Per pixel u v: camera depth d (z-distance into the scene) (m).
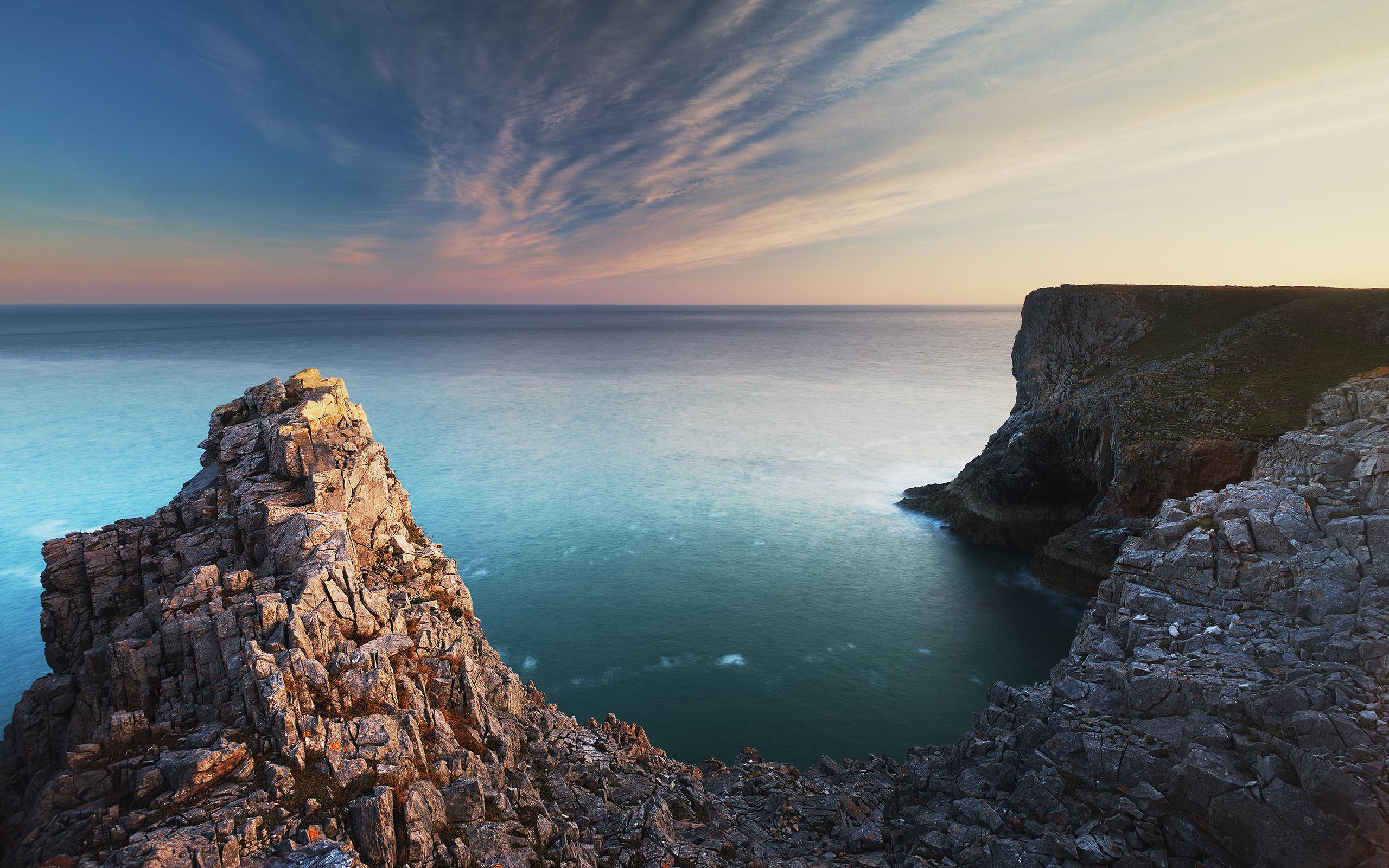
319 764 18.69
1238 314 95.69
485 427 170.88
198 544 26.31
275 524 25.28
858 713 53.81
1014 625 69.25
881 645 65.00
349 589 23.78
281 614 21.81
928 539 94.62
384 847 17.45
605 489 118.25
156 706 20.92
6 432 150.62
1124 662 27.39
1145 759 22.80
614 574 82.00
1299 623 25.81
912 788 28.92
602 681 58.50
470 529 97.81
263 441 30.42
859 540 94.06
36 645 61.81
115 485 112.56
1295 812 19.44
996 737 27.28
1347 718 20.61
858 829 27.17
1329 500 29.39
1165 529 31.45
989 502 95.00
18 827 21.12
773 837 28.36
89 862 15.92
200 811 16.92
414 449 147.25
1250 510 29.98
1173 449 68.50
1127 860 20.81
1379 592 24.73
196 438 144.75
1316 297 90.81
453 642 26.78
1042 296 108.75
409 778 19.19
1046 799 23.52
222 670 20.84
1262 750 21.27
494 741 24.89
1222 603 27.97
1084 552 75.19
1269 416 67.81
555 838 21.70
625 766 30.00
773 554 88.69
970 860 22.53
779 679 58.78
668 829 24.91
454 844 18.59
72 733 21.95
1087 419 83.50
